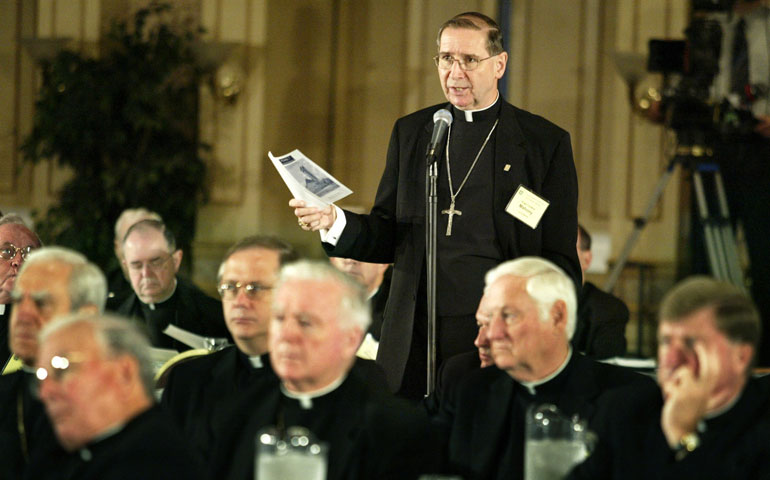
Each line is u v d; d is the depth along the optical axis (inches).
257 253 237.0
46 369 169.0
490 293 232.5
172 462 167.2
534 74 732.7
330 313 203.5
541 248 295.0
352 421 212.1
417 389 296.2
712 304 185.5
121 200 690.2
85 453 169.2
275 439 179.9
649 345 678.5
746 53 587.2
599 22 721.0
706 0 607.8
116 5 732.0
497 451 237.1
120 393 169.2
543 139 297.7
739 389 190.2
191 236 723.4
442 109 293.6
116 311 419.2
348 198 776.3
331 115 774.5
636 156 713.0
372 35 769.6
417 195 300.5
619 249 711.7
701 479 191.0
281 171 287.4
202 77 721.6
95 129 692.1
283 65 761.0
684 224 701.3
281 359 205.0
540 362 231.1
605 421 210.2
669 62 597.3
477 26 292.0
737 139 581.6
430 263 285.3
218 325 413.4
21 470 226.7
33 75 747.4
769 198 569.6
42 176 740.7
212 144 742.5
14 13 745.0
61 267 243.1
